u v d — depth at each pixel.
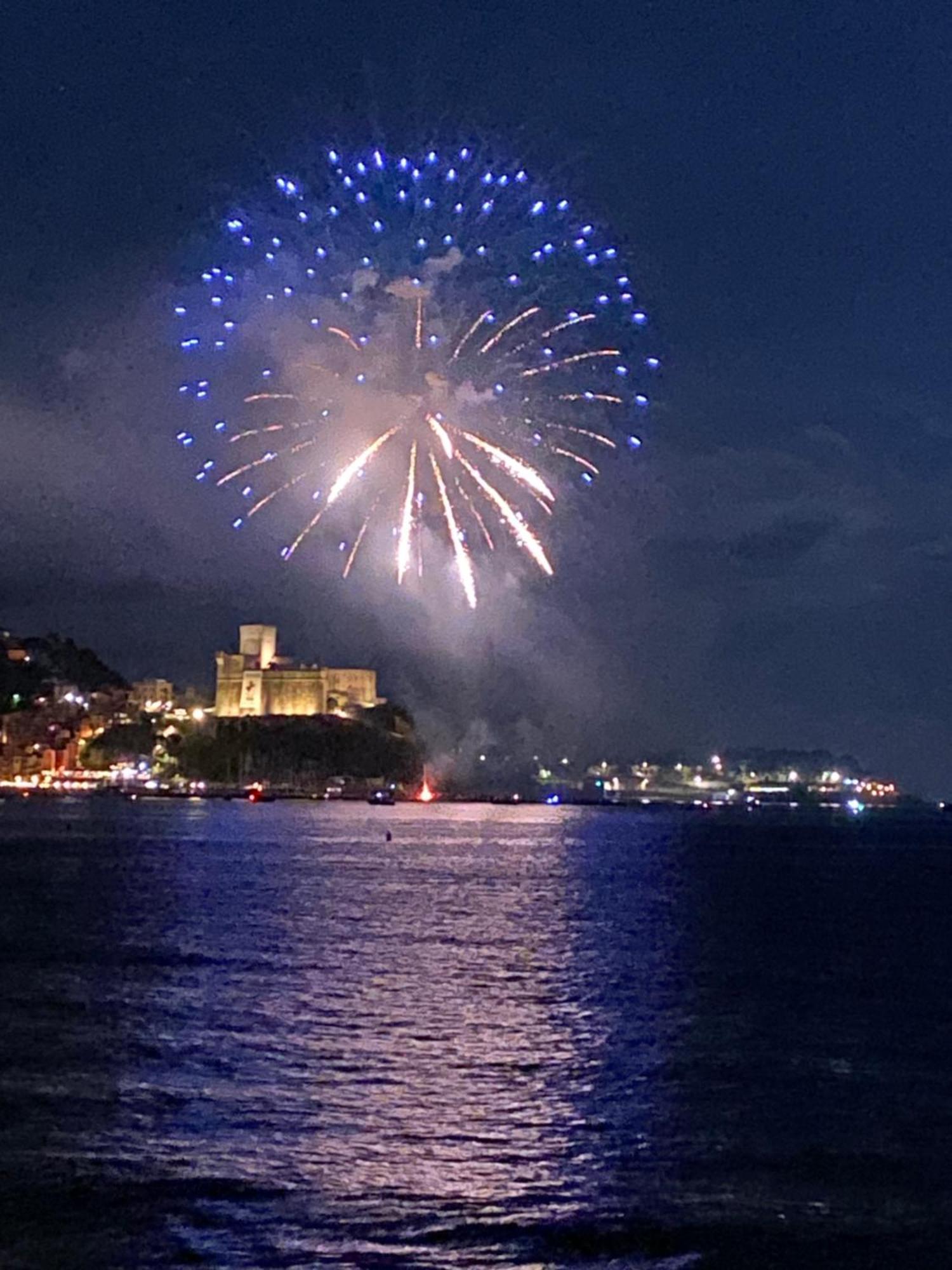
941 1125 34.97
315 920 80.19
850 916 91.50
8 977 55.53
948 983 59.84
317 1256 25.31
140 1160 30.30
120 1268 24.55
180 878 111.00
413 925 78.88
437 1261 25.31
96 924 75.81
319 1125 33.41
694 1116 35.56
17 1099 35.28
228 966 59.72
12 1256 24.97
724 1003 53.38
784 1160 31.80
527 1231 26.84
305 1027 45.62
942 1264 25.77
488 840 196.50
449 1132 33.16
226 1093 36.25
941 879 133.00
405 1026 46.25
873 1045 45.34
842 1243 26.66
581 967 62.75
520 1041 44.47
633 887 116.25
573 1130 33.81
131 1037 43.38
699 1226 27.38
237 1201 27.84
